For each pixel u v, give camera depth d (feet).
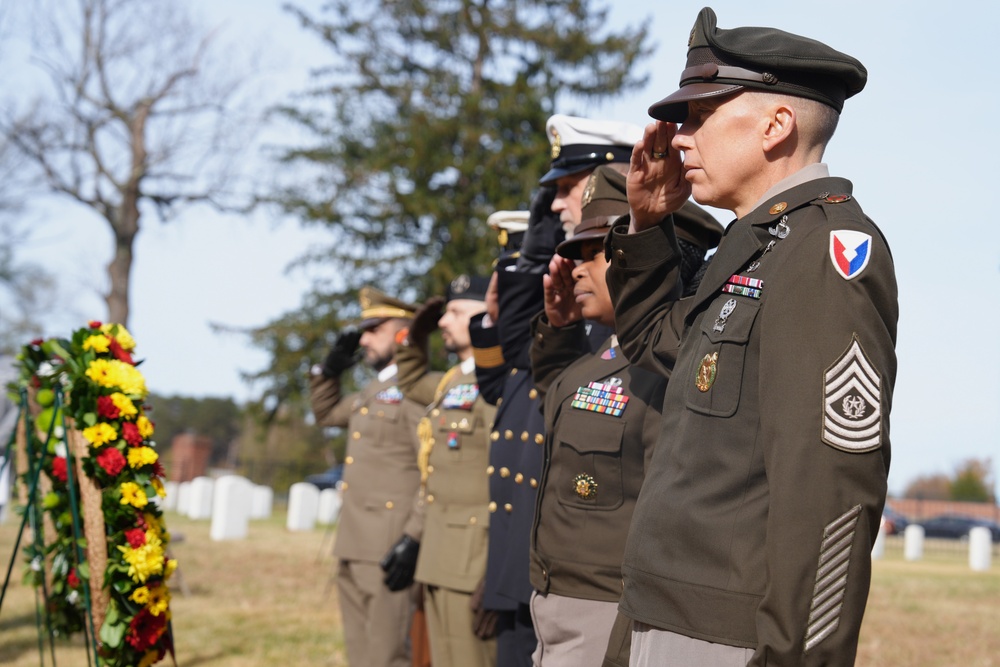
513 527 12.37
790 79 7.23
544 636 10.34
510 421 12.89
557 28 73.77
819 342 6.25
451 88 71.87
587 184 10.77
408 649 18.54
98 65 77.71
